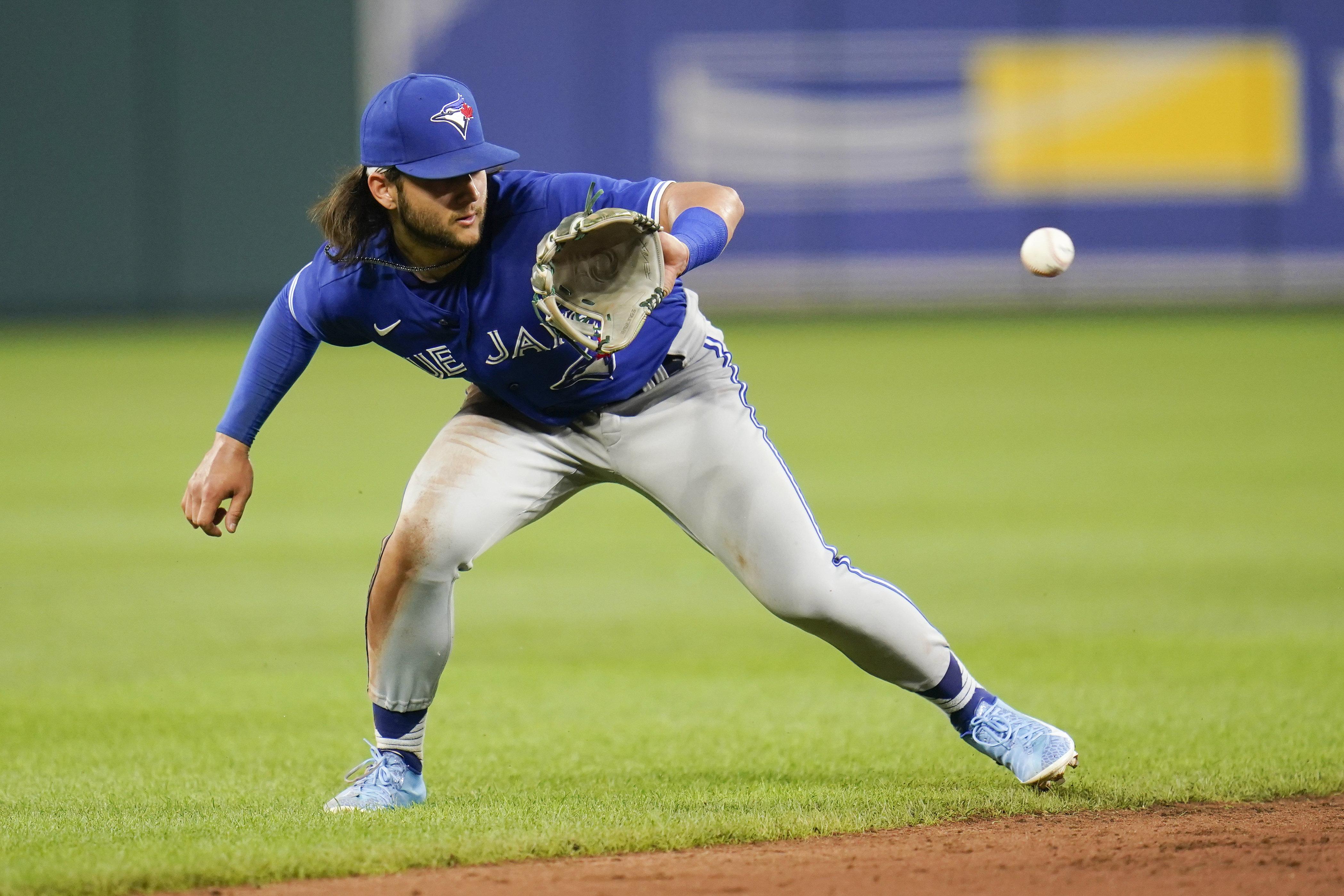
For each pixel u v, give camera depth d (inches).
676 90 3280.0
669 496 537.3
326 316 520.1
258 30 3277.6
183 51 3275.1
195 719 754.8
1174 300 3294.8
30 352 2913.4
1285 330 2967.5
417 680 547.8
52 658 901.2
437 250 490.6
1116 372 2469.2
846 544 1248.8
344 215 491.8
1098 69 3245.6
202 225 3324.3
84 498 1512.1
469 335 508.7
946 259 3299.7
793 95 3277.6
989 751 561.3
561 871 464.1
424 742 705.6
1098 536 1269.7
